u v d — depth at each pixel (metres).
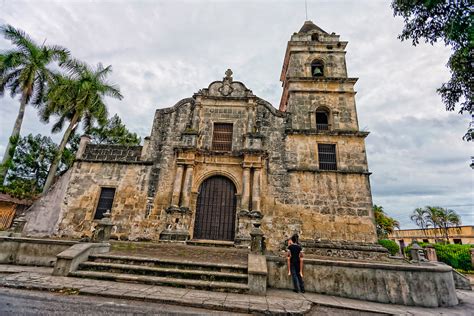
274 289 8.64
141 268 8.52
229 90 19.25
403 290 8.46
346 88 19.19
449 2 7.30
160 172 16.97
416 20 8.20
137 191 16.52
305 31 23.58
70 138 27.19
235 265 8.92
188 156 16.81
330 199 16.05
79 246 9.27
